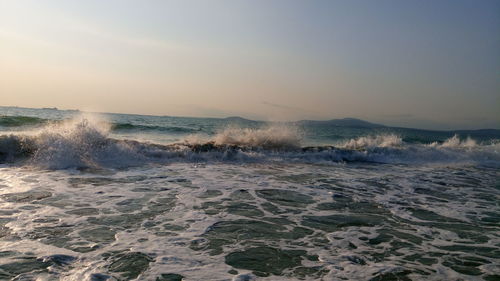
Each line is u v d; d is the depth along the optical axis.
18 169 7.79
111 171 8.00
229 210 5.24
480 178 9.59
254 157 11.10
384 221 5.03
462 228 4.83
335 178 8.39
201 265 3.30
